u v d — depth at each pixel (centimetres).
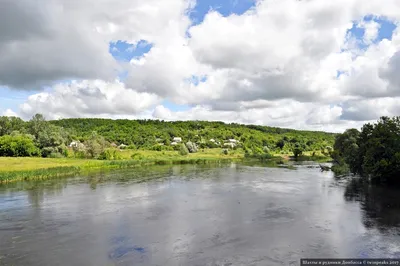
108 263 1844
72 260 1894
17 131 11225
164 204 3416
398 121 4759
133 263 1838
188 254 1959
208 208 3198
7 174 5350
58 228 2553
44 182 5241
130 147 14525
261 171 6962
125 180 5462
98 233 2403
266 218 2769
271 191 4181
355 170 5416
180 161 9981
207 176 6022
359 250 1989
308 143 18288
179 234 2353
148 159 9612
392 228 2427
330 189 4272
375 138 4547
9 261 1889
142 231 2439
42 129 11900
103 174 6425
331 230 2397
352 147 5644
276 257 1897
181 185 4844
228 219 2759
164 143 16838
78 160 8831
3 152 9381
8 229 2539
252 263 1816
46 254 1994
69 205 3412
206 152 14312
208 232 2392
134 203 3488
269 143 18425
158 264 1819
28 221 2775
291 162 10056
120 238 2280
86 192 4231
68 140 13812
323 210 3031
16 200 3712
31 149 9612
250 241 2178
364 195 3775
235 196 3850
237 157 12475
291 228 2462
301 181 5150
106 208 3247
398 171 4372
